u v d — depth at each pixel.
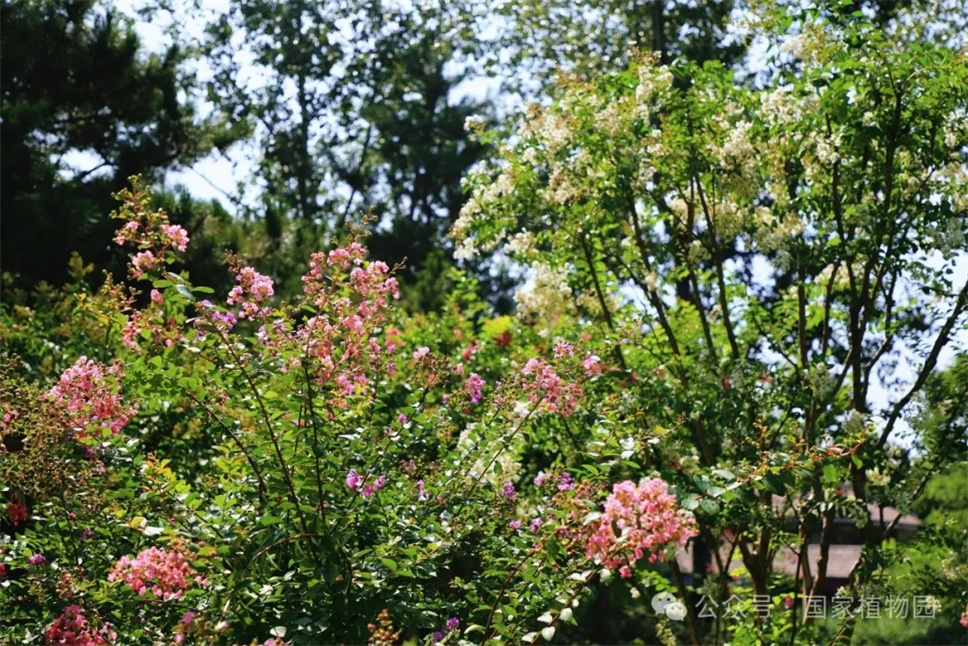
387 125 25.56
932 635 9.45
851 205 7.15
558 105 7.72
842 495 6.89
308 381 4.05
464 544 4.73
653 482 3.81
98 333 8.10
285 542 4.11
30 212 13.10
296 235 16.16
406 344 9.10
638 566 6.83
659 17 15.30
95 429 4.44
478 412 5.33
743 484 3.98
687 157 7.28
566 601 4.08
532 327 9.05
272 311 4.29
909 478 7.04
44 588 4.37
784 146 7.16
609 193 7.45
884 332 7.72
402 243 23.22
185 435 6.42
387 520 4.42
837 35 6.96
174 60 16.48
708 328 7.80
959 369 7.14
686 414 6.94
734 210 7.49
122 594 4.10
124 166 15.27
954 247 6.64
